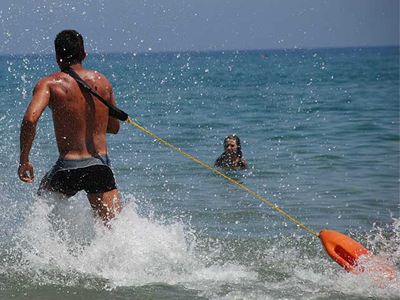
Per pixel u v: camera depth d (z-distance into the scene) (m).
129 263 22.02
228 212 29.92
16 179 35.03
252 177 38.16
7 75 134.88
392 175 39.09
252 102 94.31
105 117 22.53
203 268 22.06
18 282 20.48
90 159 22.03
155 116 71.38
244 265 22.58
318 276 21.52
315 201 32.38
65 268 21.69
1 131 51.94
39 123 56.75
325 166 42.00
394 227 27.78
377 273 20.92
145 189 34.16
